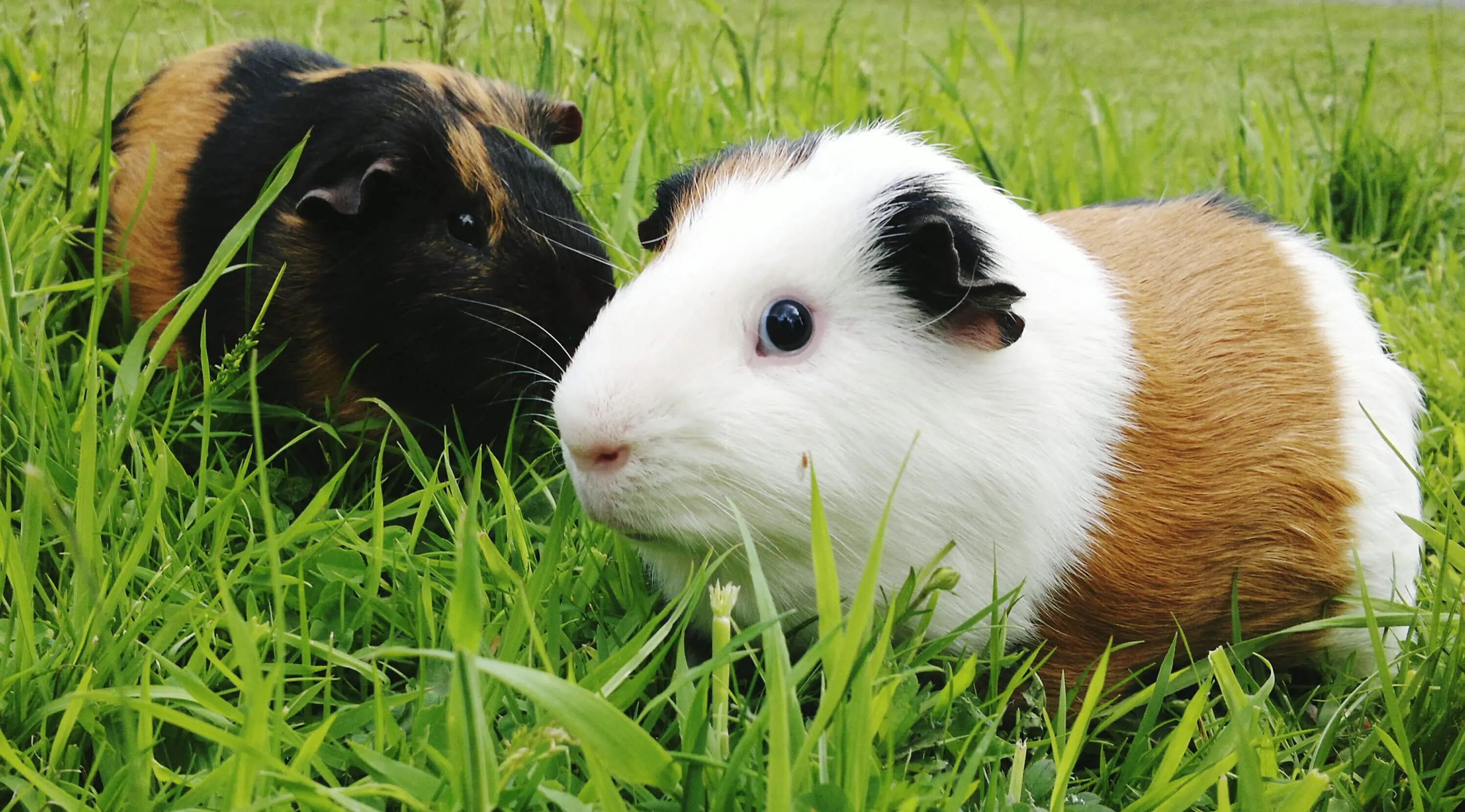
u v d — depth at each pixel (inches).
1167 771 14.5
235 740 12.5
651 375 14.8
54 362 18.5
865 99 31.2
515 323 19.6
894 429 15.2
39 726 14.4
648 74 30.9
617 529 15.2
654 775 13.0
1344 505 17.1
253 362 18.3
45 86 24.4
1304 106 33.1
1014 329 15.3
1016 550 15.9
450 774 13.2
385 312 19.7
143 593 15.4
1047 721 15.5
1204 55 48.7
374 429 20.1
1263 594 17.0
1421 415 19.4
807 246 15.2
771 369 15.1
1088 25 54.7
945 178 16.0
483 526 17.8
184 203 20.5
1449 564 18.1
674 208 16.6
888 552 15.6
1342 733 16.4
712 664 13.5
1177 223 18.4
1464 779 15.7
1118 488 16.3
